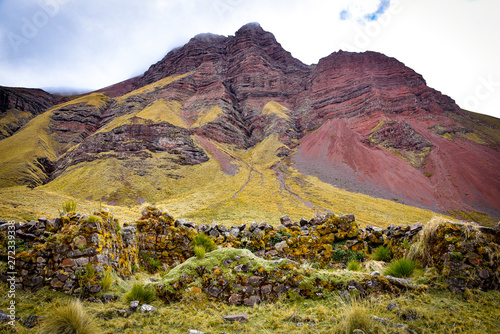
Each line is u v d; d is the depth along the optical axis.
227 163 133.25
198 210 55.97
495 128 187.00
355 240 11.76
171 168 118.00
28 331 5.34
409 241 10.08
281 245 11.84
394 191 110.19
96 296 7.14
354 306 5.37
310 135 179.12
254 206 64.75
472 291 6.20
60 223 8.49
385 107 188.75
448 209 96.81
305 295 6.68
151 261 11.93
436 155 139.62
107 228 9.06
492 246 6.77
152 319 5.97
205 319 5.98
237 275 7.32
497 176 120.19
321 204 75.38
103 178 101.44
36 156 145.62
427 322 5.16
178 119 168.88
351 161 138.88
